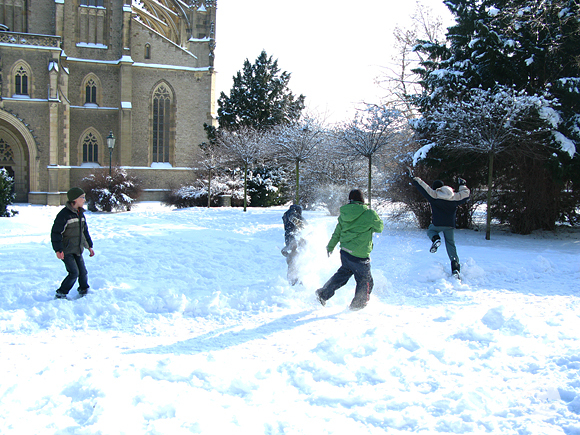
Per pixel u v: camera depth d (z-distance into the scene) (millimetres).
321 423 2891
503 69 14281
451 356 4035
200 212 23984
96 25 41188
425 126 15438
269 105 34344
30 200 36906
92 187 30531
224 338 4699
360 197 6000
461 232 15086
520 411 3041
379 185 17969
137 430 2744
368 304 6191
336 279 5957
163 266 8648
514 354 4125
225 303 6129
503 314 5090
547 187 14312
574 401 3100
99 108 40938
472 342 4434
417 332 4758
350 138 15781
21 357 4043
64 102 37969
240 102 34219
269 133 26469
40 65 37281
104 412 2852
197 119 43812
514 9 14656
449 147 13547
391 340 4438
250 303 6117
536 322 5105
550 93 14422
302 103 34969
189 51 44250
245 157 25000
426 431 2793
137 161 42250
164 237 12680
